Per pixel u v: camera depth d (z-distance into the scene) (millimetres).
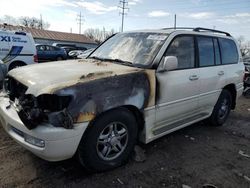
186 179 3246
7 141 3973
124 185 3035
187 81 3988
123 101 3076
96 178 3135
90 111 2777
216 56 4809
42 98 2734
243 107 7340
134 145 3539
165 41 3812
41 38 43875
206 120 5336
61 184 2986
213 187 3117
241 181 3305
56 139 2658
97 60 4117
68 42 46938
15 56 11648
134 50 3947
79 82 2775
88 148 2977
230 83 5219
